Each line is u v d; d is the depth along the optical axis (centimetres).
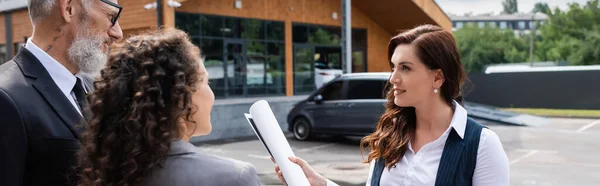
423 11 1905
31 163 168
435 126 195
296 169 151
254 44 1630
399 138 202
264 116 156
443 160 187
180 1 1259
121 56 130
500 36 7025
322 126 1104
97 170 124
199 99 138
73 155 171
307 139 1178
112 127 123
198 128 141
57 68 186
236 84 1552
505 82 2191
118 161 121
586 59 4534
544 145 1072
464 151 184
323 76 1766
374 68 2130
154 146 120
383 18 2072
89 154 126
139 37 136
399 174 199
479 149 183
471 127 188
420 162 193
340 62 1958
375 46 2130
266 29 1672
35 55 182
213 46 1503
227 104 1271
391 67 205
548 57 5422
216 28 1512
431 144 192
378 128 216
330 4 1909
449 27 2030
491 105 2223
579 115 1817
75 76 197
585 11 4794
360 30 2067
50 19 186
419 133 200
